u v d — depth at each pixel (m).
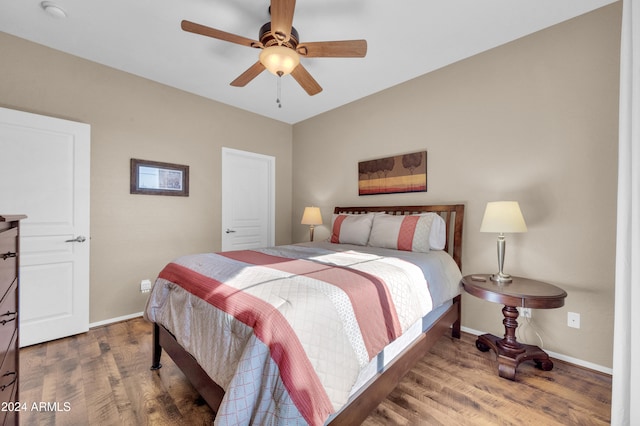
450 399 1.59
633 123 1.29
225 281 1.40
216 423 0.90
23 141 2.17
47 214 2.27
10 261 1.04
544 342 2.11
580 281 1.96
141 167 2.84
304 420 0.89
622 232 1.36
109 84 2.64
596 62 1.91
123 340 2.29
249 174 3.89
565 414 1.47
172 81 2.95
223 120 3.52
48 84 2.33
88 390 1.64
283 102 3.52
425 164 2.80
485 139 2.41
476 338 2.40
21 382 1.71
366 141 3.35
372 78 2.89
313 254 2.18
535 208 2.15
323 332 1.06
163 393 1.61
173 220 3.09
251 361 0.95
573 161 1.99
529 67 2.18
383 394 1.34
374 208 3.20
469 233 2.51
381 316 1.33
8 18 2.00
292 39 1.71
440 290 1.98
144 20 2.02
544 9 1.91
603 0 1.83
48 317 2.26
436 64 2.62
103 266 2.62
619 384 1.34
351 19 1.99
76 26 2.08
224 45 2.31
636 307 1.24
